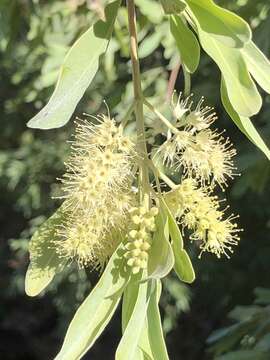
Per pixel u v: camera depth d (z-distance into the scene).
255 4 0.68
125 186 0.34
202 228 0.34
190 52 0.36
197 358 1.59
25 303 1.85
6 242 1.73
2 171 1.49
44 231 0.37
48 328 1.86
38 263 0.37
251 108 0.32
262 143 0.34
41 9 0.82
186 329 1.59
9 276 1.75
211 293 1.43
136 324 0.33
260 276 1.40
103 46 0.34
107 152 0.33
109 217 0.33
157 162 0.35
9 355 1.84
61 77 0.33
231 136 1.08
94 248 0.34
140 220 0.33
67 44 0.90
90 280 1.33
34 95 1.02
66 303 1.36
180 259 0.32
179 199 0.34
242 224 1.36
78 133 0.35
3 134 1.59
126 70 0.96
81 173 0.33
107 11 0.35
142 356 0.33
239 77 0.32
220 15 0.32
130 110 0.35
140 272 0.33
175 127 0.35
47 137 1.53
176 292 1.34
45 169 1.50
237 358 0.69
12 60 1.24
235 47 0.32
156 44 0.82
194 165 0.34
